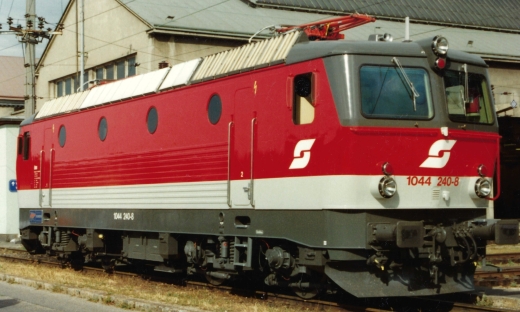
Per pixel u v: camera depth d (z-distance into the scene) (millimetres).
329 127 10688
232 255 12984
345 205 10516
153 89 14859
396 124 10742
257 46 12477
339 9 38406
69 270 18750
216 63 13367
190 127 13688
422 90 11055
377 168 10609
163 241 14562
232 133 12555
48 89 41656
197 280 15883
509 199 39906
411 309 11734
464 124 11312
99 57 35688
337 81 10672
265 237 11828
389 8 40406
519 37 41969
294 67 11312
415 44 11227
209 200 13148
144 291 13664
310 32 12156
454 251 11414
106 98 16766
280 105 11531
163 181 14461
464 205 11391
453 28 41188
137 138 15359
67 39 39312
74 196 17984
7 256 22672
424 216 11156
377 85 10766
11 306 12609
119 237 17516
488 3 44438
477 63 11812
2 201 31406
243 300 12602
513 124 32656
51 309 12148
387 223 10719
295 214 11273
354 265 10969
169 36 31094
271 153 11695
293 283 12148
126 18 33000
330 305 11547
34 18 30359
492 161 11742
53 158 19094
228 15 34062
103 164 16656
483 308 10773
